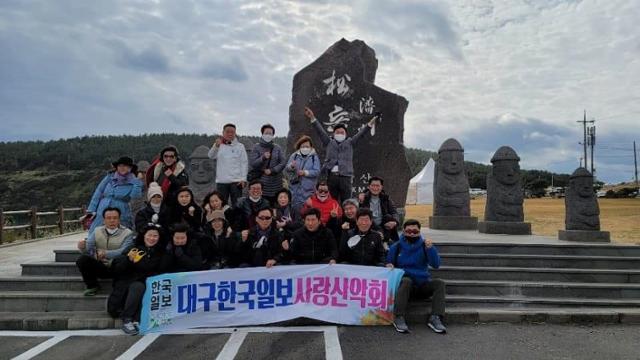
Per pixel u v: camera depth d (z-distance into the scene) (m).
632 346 5.70
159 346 5.61
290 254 6.98
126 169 7.76
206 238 6.92
